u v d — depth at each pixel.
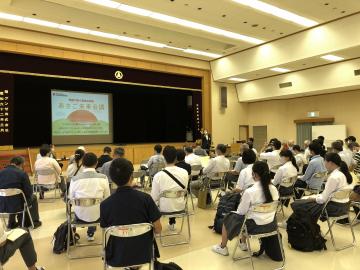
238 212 3.04
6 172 4.03
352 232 3.68
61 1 7.44
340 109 12.77
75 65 10.58
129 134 13.34
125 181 2.29
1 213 3.99
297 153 6.27
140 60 11.87
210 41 11.36
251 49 11.58
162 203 3.61
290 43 10.11
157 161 5.87
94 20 8.87
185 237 4.02
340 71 10.84
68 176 4.57
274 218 3.01
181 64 12.96
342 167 3.53
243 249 3.55
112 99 12.79
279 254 3.22
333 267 3.09
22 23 8.87
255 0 7.50
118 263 2.21
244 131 15.66
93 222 3.30
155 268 2.40
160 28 10.08
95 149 11.62
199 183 5.47
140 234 2.23
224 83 14.66
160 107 14.22
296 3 7.62
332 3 7.61
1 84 9.27
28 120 10.80
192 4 7.74
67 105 11.60
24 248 2.67
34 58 9.79
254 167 3.04
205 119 14.02
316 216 3.55
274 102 14.84
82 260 3.37
